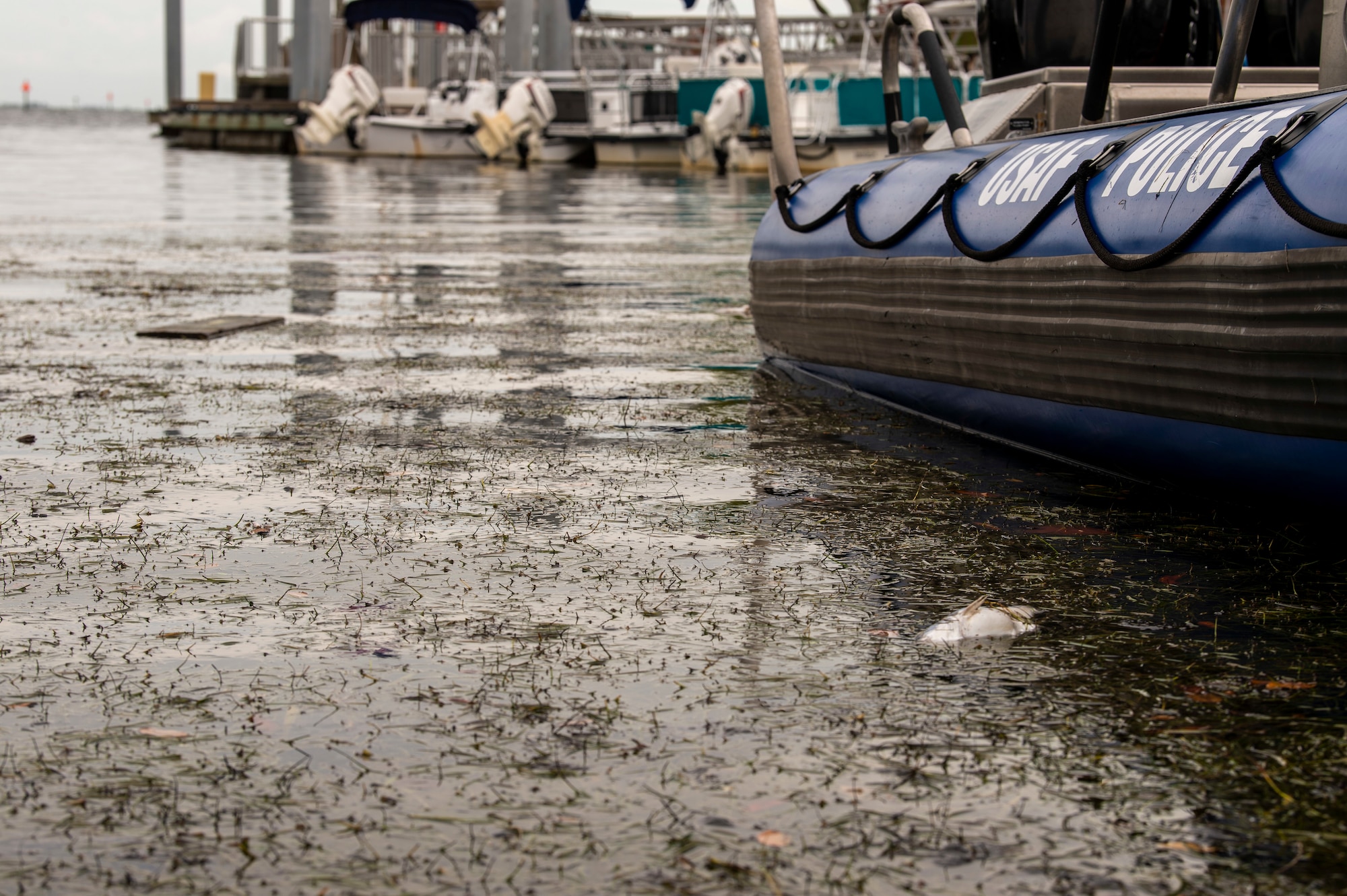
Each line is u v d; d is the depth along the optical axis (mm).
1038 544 2885
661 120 39562
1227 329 2816
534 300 7738
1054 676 2111
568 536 2932
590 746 1851
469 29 46594
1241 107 3166
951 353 3926
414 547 2840
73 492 3283
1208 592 2543
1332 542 2896
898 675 2113
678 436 4055
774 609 2443
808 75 32844
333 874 1527
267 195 20062
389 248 11367
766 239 5344
